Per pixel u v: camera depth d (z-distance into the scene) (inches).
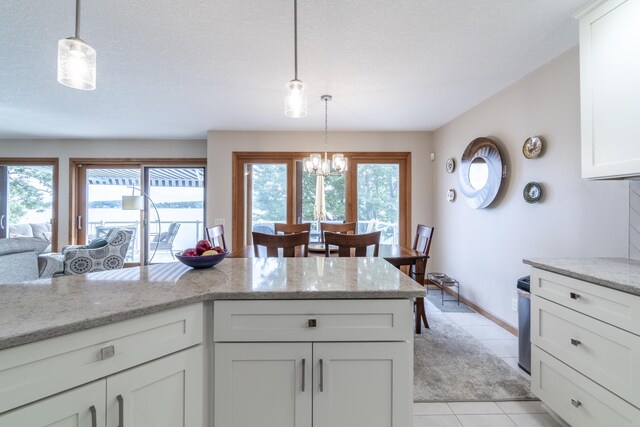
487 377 77.6
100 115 140.7
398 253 104.0
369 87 107.7
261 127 161.9
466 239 133.3
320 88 108.6
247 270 56.6
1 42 78.1
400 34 75.2
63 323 30.5
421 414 64.2
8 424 27.6
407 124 155.8
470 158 127.0
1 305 35.9
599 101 59.1
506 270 106.7
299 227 133.8
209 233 109.1
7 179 189.6
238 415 41.9
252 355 41.6
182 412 39.7
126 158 191.2
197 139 192.2
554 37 76.5
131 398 35.2
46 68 93.2
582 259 66.0
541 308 62.6
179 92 112.8
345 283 46.5
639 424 43.0
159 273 53.7
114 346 33.9
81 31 73.2
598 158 59.5
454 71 95.3
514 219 102.6
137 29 72.6
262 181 172.2
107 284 45.9
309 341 41.9
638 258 65.4
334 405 42.1
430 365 83.4
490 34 75.4
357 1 63.1
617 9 55.8
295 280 48.6
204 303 42.4
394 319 42.3
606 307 48.2
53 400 30.0
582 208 77.8
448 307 131.1
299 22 70.1
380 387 42.2
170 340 38.6
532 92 95.0
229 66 92.0
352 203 170.7
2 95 115.6
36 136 181.6
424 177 168.1
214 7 64.7
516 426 60.6
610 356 47.5
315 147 168.7
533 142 92.7
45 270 131.8
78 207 192.7
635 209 66.0
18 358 28.3
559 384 57.6
